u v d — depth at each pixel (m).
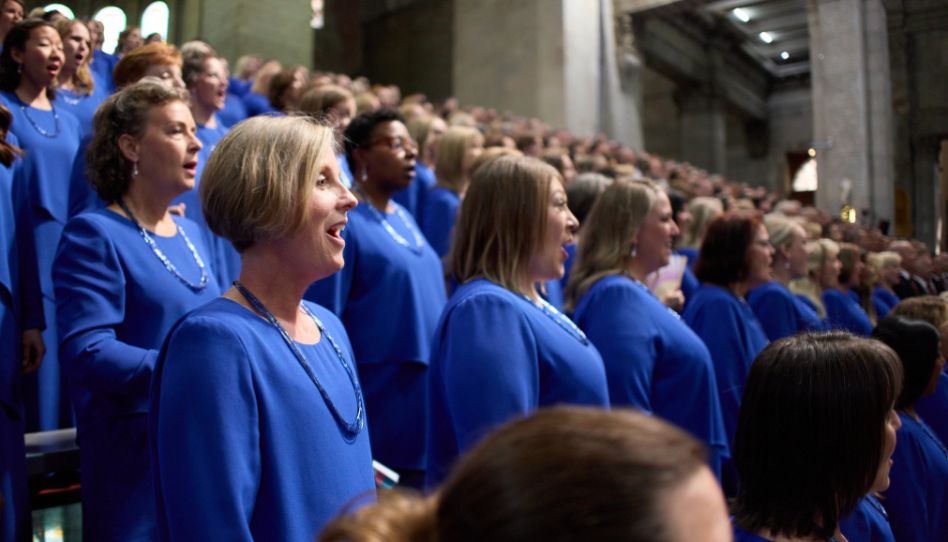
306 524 1.38
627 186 2.87
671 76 20.09
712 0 16.83
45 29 3.50
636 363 2.52
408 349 2.88
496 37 16.11
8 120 2.53
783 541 1.45
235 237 1.53
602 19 16.45
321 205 1.54
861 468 1.45
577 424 0.52
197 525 1.29
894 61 10.80
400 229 3.12
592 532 0.47
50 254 3.35
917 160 10.62
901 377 1.51
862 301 5.84
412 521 0.59
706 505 0.51
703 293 3.45
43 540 2.66
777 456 1.47
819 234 6.55
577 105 15.52
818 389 1.45
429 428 2.16
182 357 1.38
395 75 21.08
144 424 2.01
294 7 11.59
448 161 4.47
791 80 21.50
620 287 2.66
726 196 9.05
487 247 2.21
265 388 1.40
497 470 0.51
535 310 2.13
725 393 3.23
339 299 2.82
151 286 2.20
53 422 3.15
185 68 3.91
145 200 2.34
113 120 2.32
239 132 1.55
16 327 2.40
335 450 1.46
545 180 2.24
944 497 2.45
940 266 7.66
